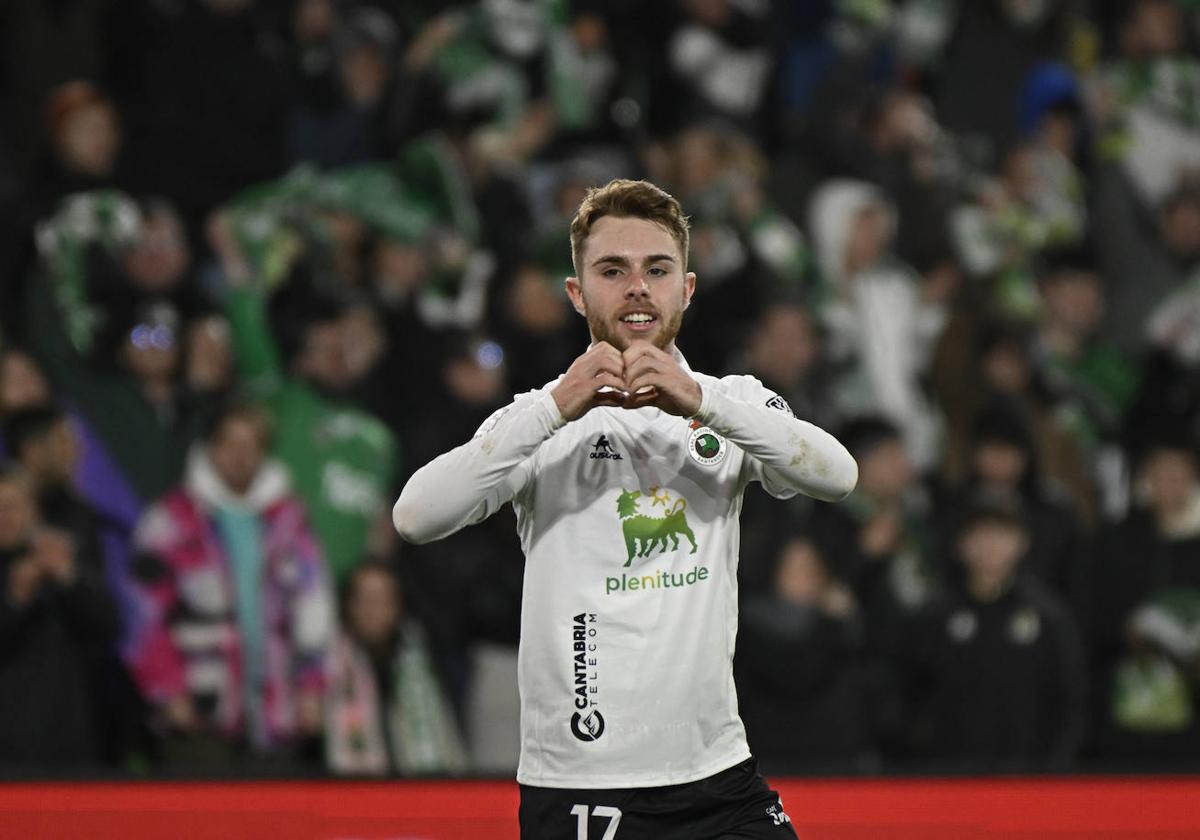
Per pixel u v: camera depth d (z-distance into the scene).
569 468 13.30
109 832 19.77
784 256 32.72
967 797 21.33
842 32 37.53
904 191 35.50
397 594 26.45
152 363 27.81
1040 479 30.72
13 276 28.80
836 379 32.16
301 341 28.42
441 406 28.78
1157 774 23.27
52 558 24.78
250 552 26.27
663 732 12.95
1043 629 26.95
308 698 26.06
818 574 26.98
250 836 19.78
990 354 32.47
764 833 13.16
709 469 13.36
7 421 26.00
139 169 31.31
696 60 35.78
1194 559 28.98
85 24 32.62
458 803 20.89
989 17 39.00
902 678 27.41
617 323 13.38
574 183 31.36
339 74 33.53
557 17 34.94
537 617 13.21
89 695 24.97
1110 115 38.50
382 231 30.98
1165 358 34.06
